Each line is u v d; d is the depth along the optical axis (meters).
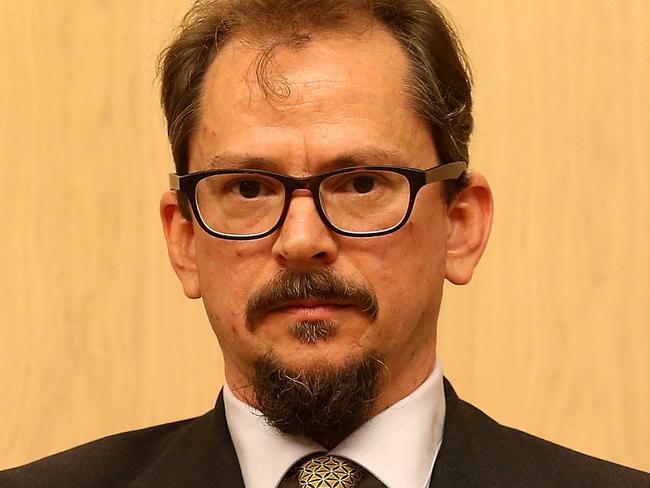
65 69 4.41
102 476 3.25
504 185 4.27
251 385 3.07
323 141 2.96
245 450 3.12
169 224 3.33
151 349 4.33
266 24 3.10
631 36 4.29
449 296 4.27
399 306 2.99
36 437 4.30
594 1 4.31
